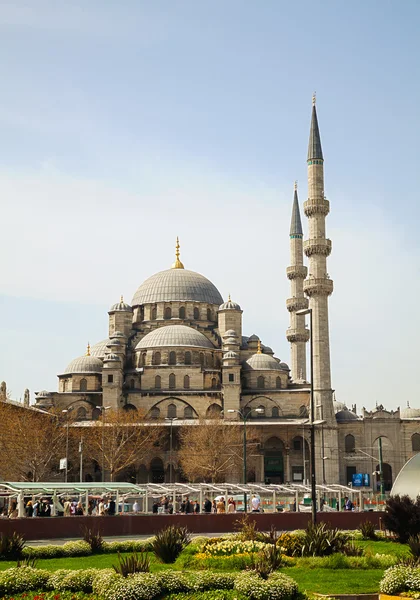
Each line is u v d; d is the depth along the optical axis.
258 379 157.38
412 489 59.50
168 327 161.25
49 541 57.78
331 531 47.06
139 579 31.38
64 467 103.38
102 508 72.75
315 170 146.88
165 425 138.88
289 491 82.56
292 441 149.75
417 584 33.09
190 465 133.00
